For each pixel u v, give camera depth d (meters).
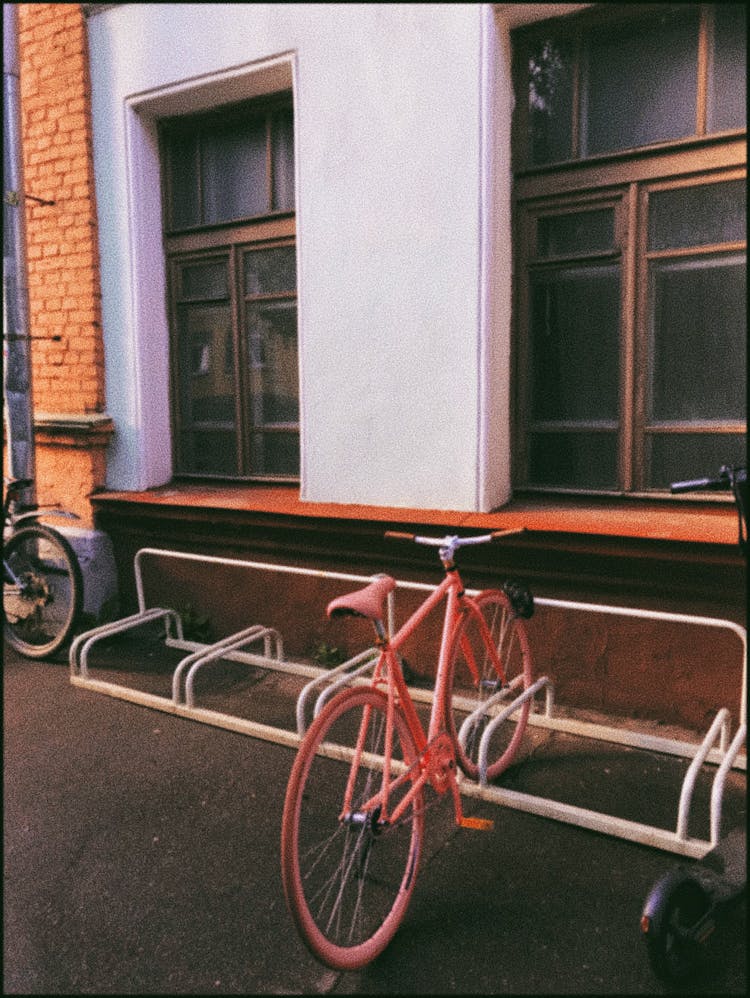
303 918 2.14
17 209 5.11
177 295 5.45
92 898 2.61
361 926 2.39
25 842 2.93
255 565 4.14
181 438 5.57
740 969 2.25
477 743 3.50
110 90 5.10
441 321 4.10
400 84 4.09
